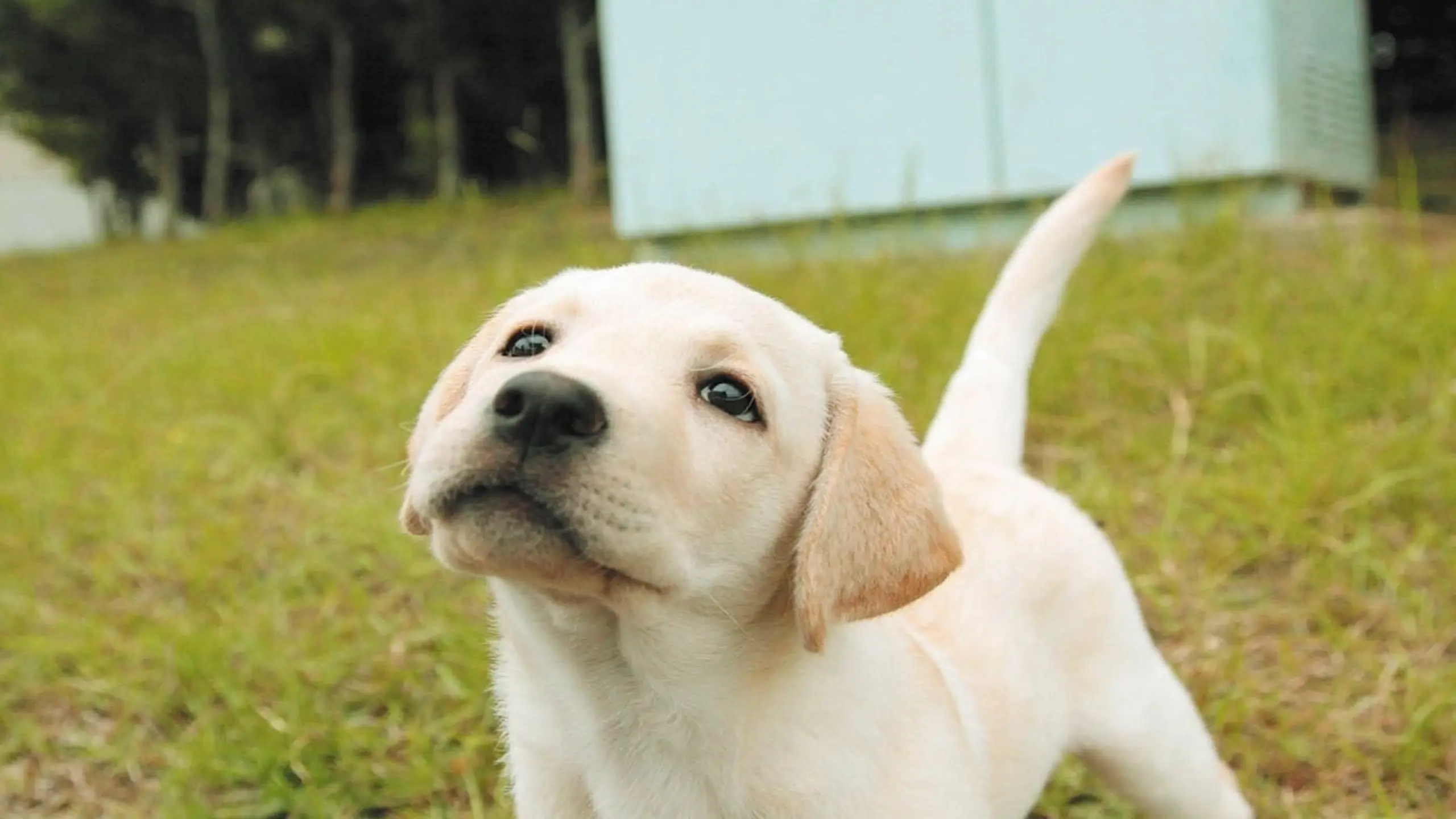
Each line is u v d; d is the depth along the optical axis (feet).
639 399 1.91
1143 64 5.44
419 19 13.06
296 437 4.14
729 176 6.19
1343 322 3.73
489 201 11.78
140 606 3.12
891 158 5.93
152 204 16.84
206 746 2.67
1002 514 2.36
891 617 2.19
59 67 14.92
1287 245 4.70
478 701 2.69
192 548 3.40
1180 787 2.39
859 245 6.03
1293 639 2.78
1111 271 4.40
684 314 2.04
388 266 8.55
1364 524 2.94
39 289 9.11
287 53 14.55
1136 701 2.36
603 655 2.05
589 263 6.56
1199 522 3.00
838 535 2.03
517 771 2.14
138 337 6.25
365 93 14.94
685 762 2.06
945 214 5.93
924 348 3.99
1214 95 5.35
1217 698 2.66
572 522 1.87
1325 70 5.77
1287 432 3.19
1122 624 2.38
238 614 2.99
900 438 2.10
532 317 2.08
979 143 5.78
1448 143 9.27
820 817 2.03
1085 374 3.77
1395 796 2.51
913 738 2.06
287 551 3.29
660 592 1.95
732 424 2.01
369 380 4.55
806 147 6.05
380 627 2.88
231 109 15.15
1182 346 3.80
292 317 6.04
